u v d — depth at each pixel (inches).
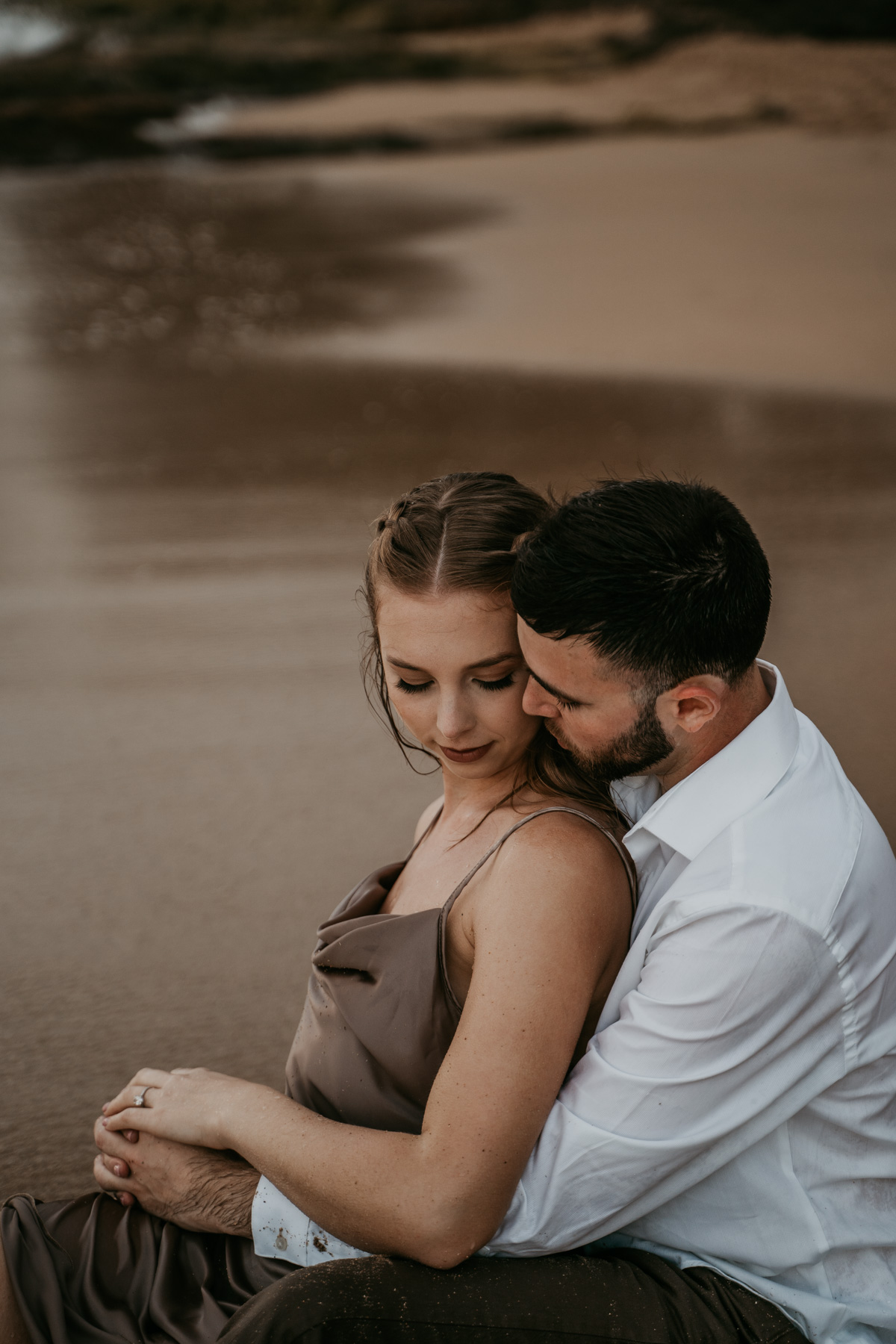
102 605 178.2
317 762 135.3
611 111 853.2
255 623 170.7
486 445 257.0
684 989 49.3
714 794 51.6
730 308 388.8
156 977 98.3
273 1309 47.5
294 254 523.5
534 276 452.4
